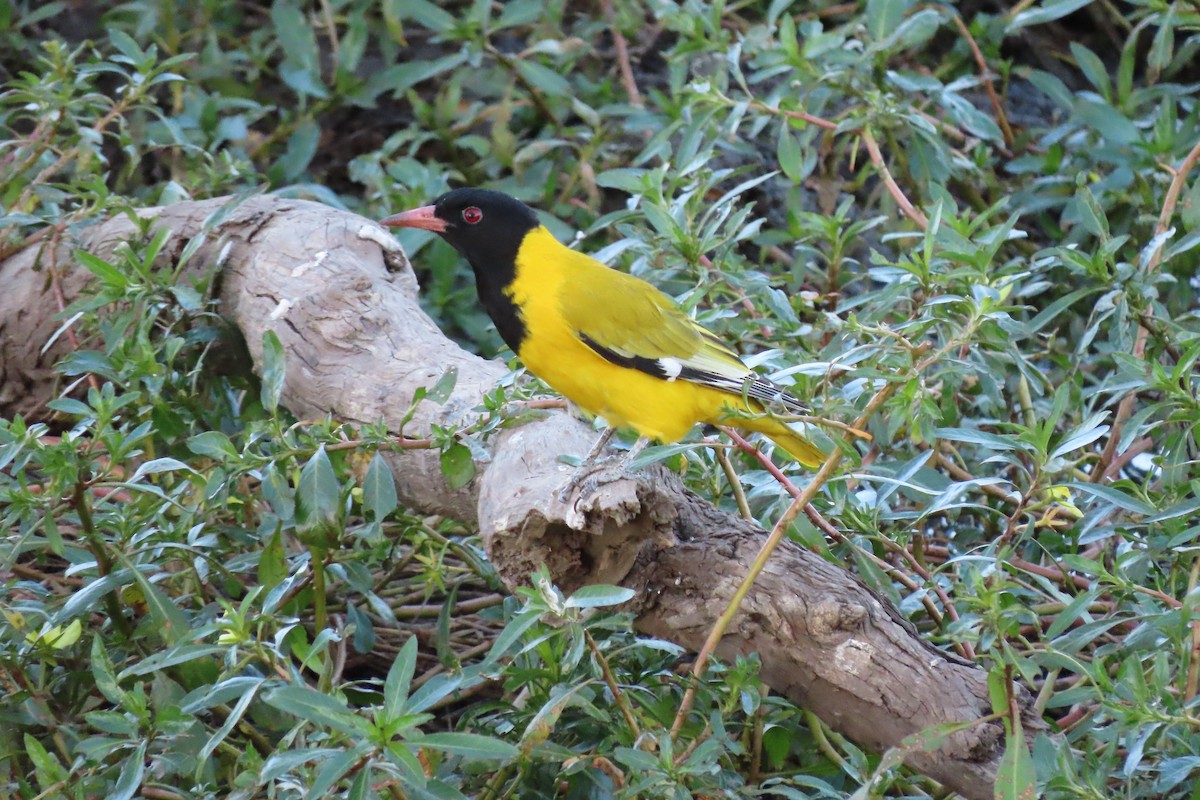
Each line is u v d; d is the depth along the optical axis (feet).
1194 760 25.70
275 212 39.47
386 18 52.70
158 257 39.73
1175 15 46.52
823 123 44.29
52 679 31.86
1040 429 30.71
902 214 51.52
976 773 27.17
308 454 31.01
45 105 42.34
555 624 26.37
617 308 32.50
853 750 27.35
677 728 26.73
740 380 32.07
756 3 62.18
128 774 25.50
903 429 37.40
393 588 40.91
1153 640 28.84
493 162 53.98
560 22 57.62
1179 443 30.99
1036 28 64.49
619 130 54.85
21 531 31.07
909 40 47.29
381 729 22.82
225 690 25.81
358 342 36.27
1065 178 49.42
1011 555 30.14
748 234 40.24
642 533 28.35
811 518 31.86
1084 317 48.29
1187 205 39.55
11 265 42.27
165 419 34.24
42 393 42.09
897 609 30.78
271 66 60.59
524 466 30.01
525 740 25.76
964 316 35.73
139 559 31.83
